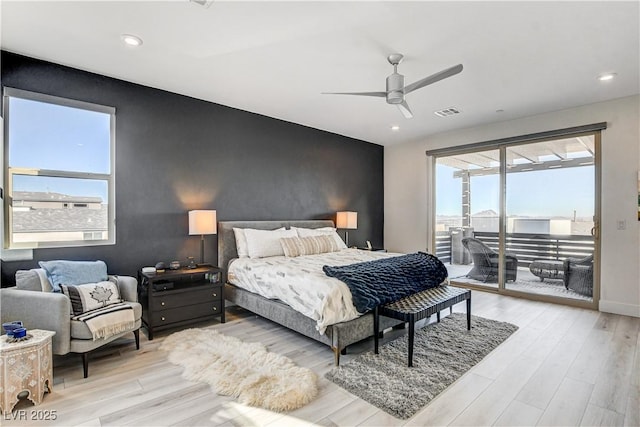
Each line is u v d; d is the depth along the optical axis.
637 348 2.86
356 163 5.99
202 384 2.27
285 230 4.47
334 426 1.84
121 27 2.40
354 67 3.05
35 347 2.03
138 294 3.42
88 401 2.06
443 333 3.21
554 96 3.78
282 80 3.37
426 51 2.73
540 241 4.54
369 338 3.15
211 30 2.43
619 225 3.85
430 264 3.57
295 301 2.88
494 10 2.16
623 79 3.29
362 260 3.75
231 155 4.27
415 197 5.98
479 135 5.07
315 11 2.19
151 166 3.58
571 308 4.10
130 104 3.43
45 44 2.66
